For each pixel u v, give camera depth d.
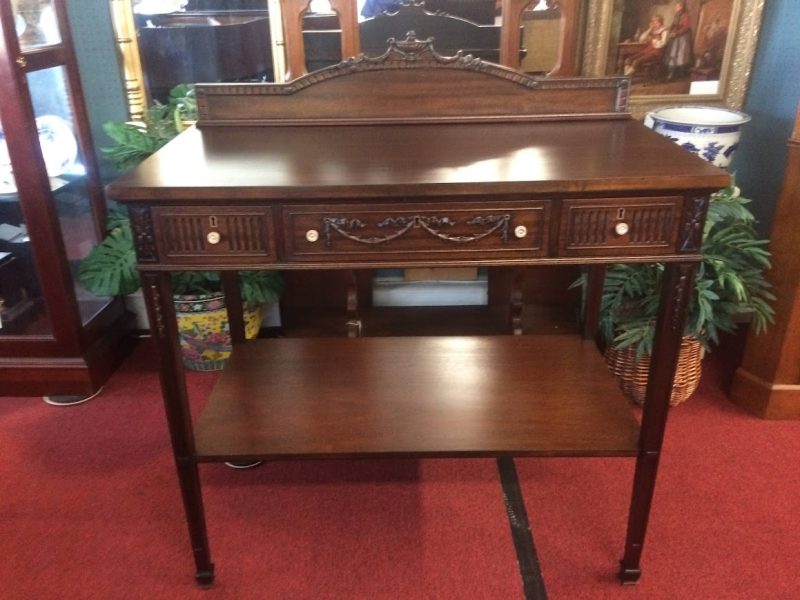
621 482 1.63
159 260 1.07
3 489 1.62
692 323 1.68
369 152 1.21
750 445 1.74
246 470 1.69
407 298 2.28
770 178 2.04
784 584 1.34
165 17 1.96
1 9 1.55
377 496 1.60
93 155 2.00
